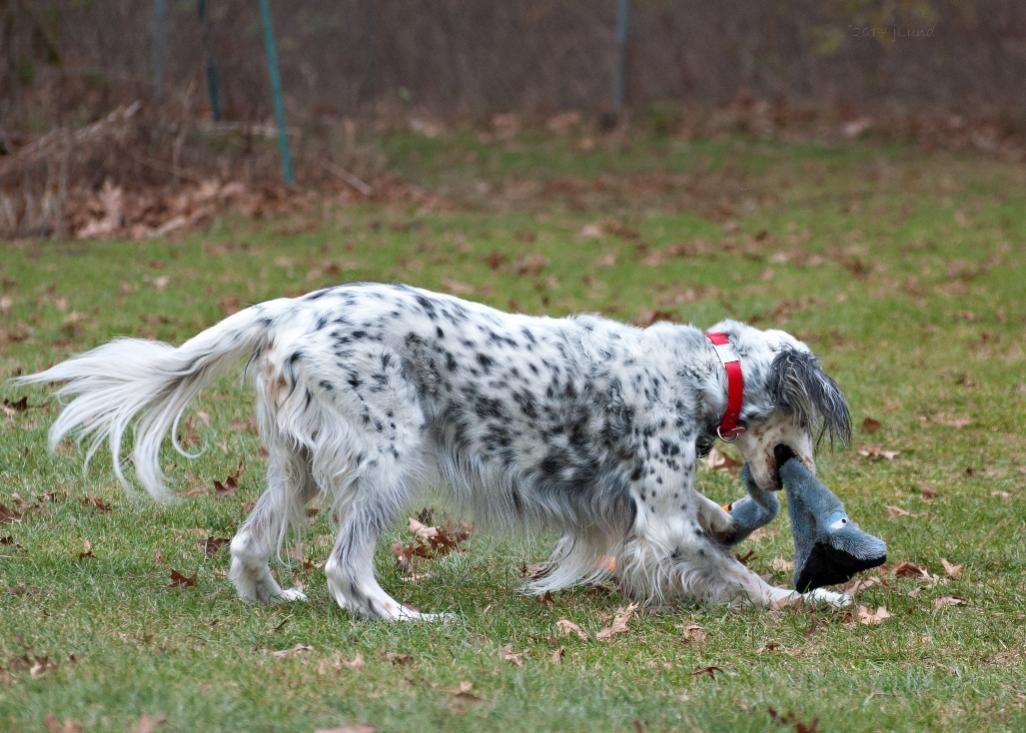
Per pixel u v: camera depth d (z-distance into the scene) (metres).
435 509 10.29
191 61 24.28
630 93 33.78
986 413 13.77
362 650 7.34
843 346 16.41
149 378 7.91
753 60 34.22
